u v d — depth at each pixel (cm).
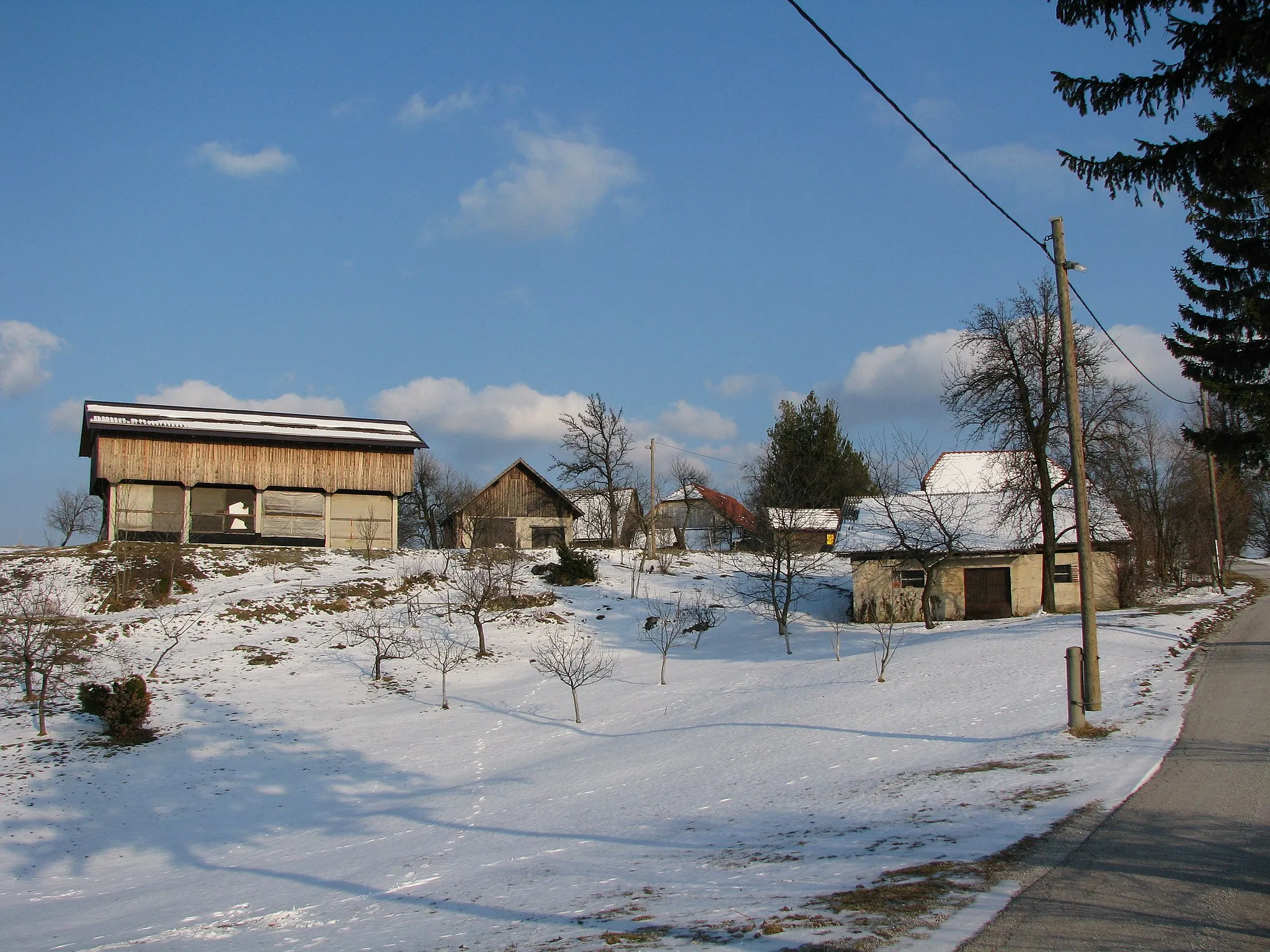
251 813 1717
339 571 3800
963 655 2328
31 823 1678
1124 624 2544
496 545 4416
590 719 2255
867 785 1329
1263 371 1945
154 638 2911
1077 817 984
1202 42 998
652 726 2098
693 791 1469
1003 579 3534
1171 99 1045
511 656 2992
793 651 2897
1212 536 4216
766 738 1777
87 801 1788
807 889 826
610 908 853
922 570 3588
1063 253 1612
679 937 716
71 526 5347
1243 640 2258
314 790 1836
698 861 1027
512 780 1758
